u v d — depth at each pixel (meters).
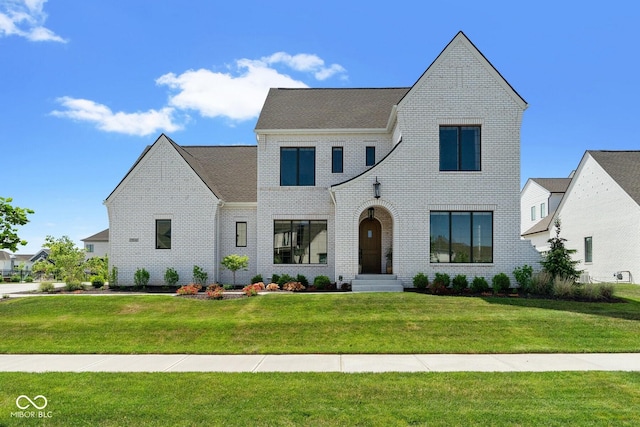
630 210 24.77
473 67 19.20
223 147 27.44
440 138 19.20
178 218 21.91
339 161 21.94
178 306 15.26
